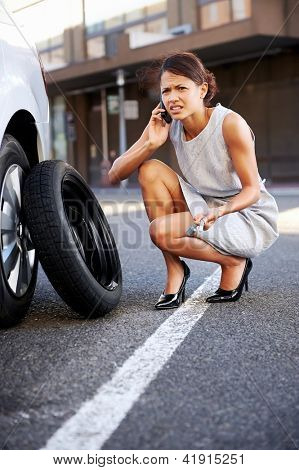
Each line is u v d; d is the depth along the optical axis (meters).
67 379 1.94
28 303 2.71
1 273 2.42
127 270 4.00
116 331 2.49
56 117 24.88
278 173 18.28
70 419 1.65
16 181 2.63
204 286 3.42
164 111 2.84
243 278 3.03
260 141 18.39
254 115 18.30
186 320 2.66
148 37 17.73
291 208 8.82
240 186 2.96
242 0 15.91
